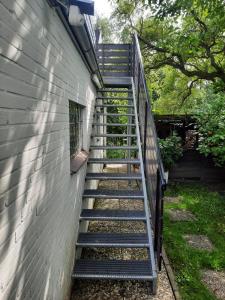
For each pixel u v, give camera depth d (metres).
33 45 1.68
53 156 2.26
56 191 2.40
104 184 7.71
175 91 11.66
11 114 1.36
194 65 9.37
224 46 7.62
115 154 11.64
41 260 1.95
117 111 11.86
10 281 1.39
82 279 3.43
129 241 3.50
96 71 4.85
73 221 3.32
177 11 5.38
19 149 1.48
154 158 3.44
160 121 8.73
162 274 3.62
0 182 1.25
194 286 3.42
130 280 3.38
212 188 7.85
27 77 1.59
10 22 1.33
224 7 4.78
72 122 3.78
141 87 4.89
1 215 1.26
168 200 6.73
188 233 4.95
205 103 7.78
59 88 2.44
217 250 4.33
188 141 8.73
